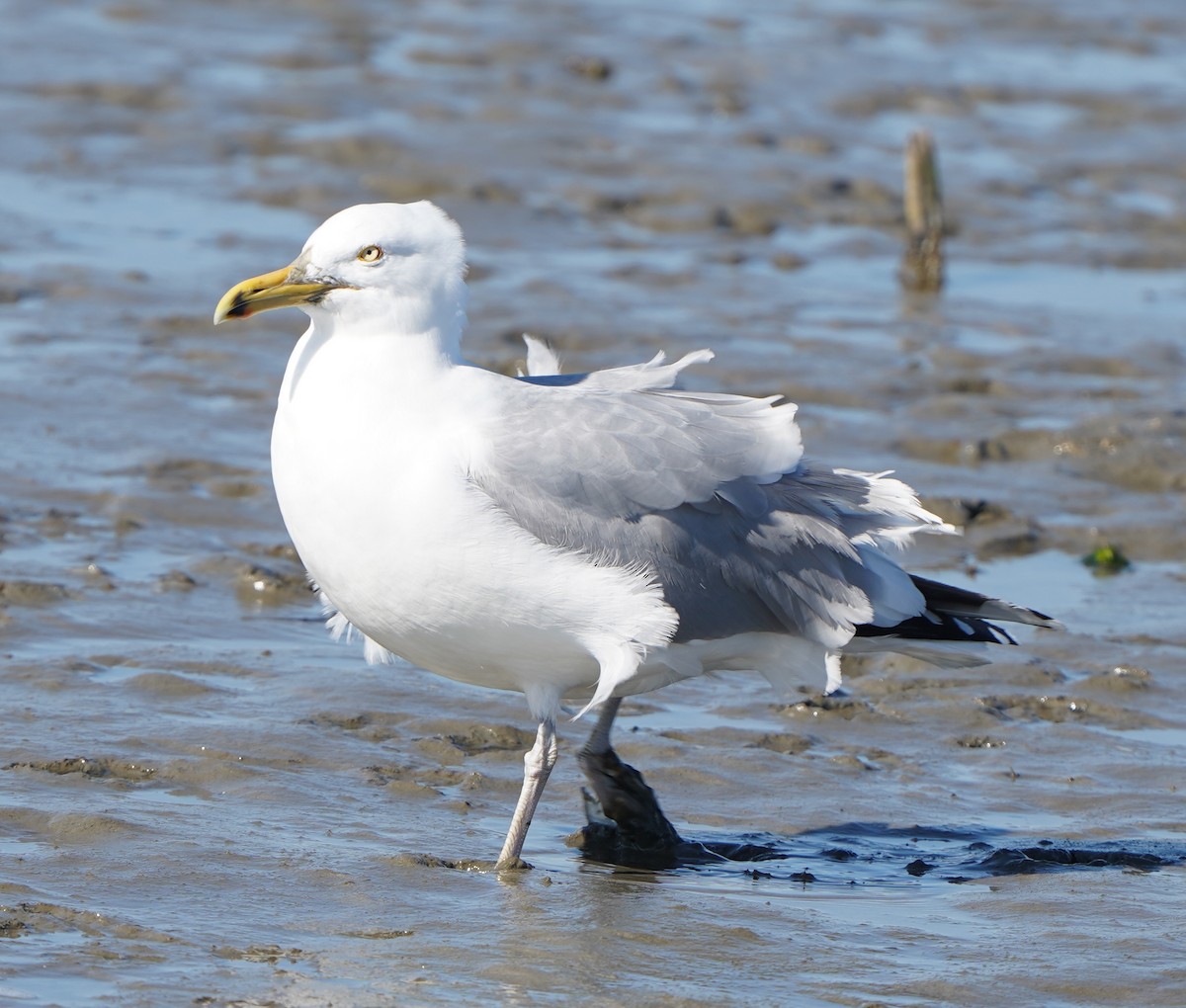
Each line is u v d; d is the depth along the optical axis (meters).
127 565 15.27
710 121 34.69
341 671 13.47
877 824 11.62
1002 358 22.91
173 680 12.94
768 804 11.85
